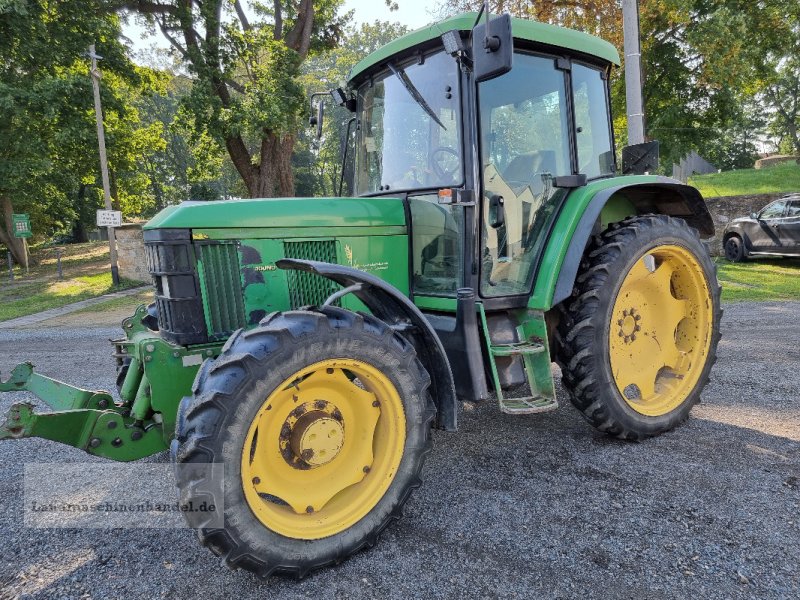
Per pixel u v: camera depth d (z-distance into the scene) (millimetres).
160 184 43531
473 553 2342
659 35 14414
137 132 19266
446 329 2961
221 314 2770
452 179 3037
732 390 4285
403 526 2572
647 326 3570
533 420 3861
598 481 2916
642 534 2414
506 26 2418
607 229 3490
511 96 3117
